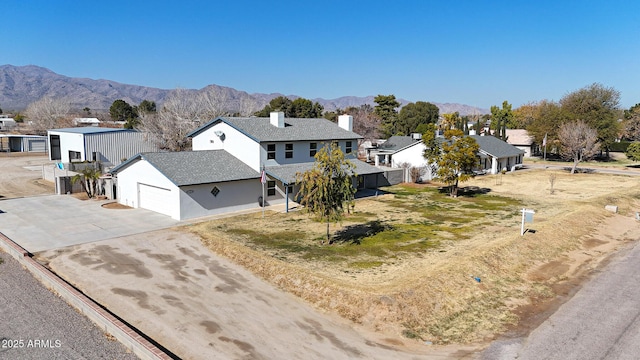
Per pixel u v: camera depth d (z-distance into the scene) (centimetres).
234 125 2975
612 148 7812
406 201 3253
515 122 10288
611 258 1944
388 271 1611
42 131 8619
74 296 1297
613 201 3250
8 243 1855
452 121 9088
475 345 1144
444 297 1412
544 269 1780
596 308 1389
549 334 1208
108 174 3419
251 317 1255
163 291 1428
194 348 1073
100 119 12250
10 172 4266
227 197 2650
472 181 4419
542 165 6188
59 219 2394
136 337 1050
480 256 1781
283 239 2066
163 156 2666
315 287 1441
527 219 2128
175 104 5175
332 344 1120
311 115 8038
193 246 1938
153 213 2572
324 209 1916
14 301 1319
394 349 1109
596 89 6688
